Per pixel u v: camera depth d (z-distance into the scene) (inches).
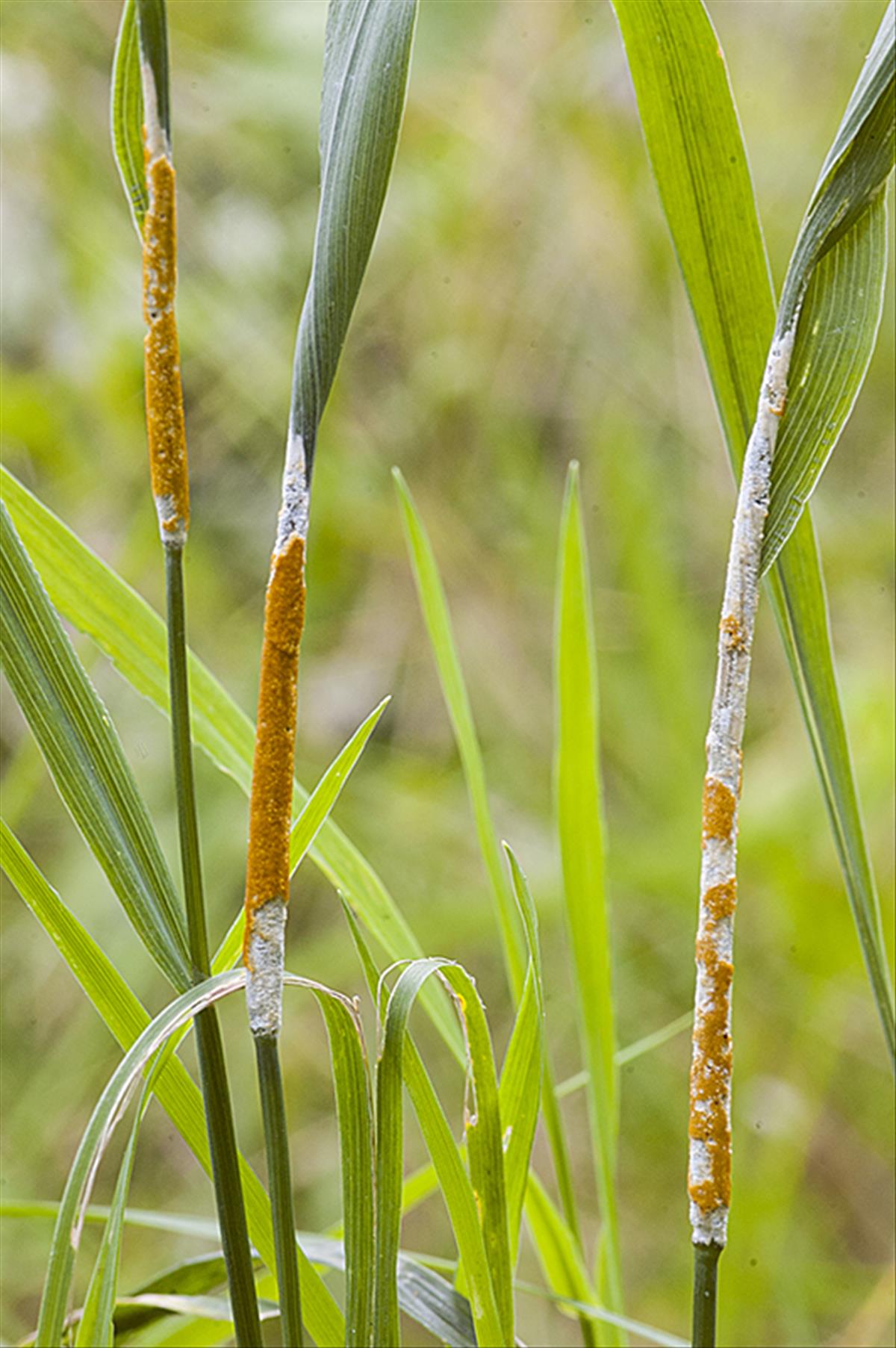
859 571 47.2
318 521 49.1
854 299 14.3
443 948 42.3
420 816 46.8
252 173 46.7
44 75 42.8
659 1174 44.4
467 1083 15.1
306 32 44.9
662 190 15.1
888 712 41.3
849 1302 40.7
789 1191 38.5
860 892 15.5
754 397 15.2
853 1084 44.4
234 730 16.1
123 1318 16.4
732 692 14.3
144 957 41.6
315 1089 45.0
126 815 14.6
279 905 14.2
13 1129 41.0
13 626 14.6
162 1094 15.0
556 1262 17.1
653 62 14.9
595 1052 17.7
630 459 44.8
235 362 46.3
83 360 43.8
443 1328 15.7
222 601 48.9
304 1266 15.5
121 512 45.4
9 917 43.6
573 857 17.6
